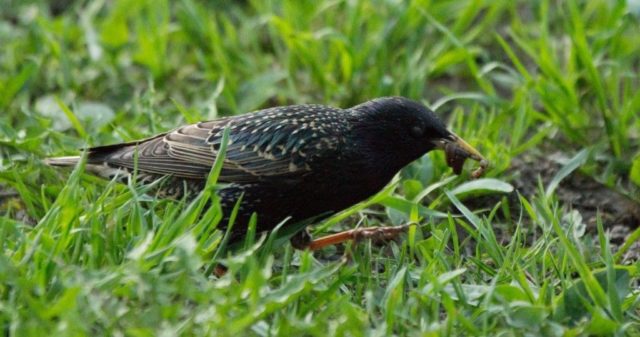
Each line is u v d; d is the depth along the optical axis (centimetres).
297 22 1448
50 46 1434
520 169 1247
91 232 910
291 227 1052
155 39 1438
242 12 1603
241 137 1041
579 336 877
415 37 1430
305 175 1027
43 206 1089
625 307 923
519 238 1010
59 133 1216
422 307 892
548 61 1322
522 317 881
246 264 925
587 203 1199
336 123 1040
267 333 845
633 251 1096
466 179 1175
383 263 1038
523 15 1591
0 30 1509
